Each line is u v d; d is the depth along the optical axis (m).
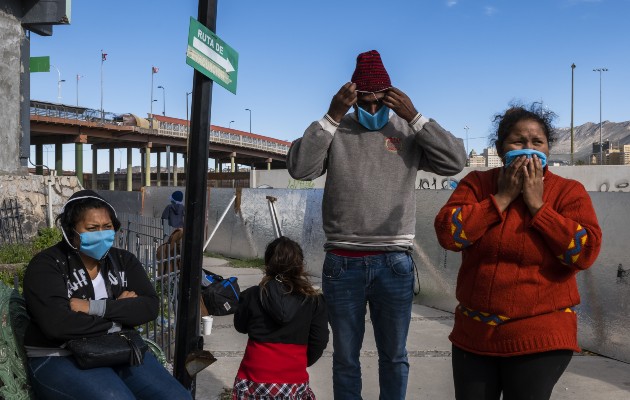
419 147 3.34
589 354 5.50
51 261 2.87
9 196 12.94
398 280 3.25
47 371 2.74
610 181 17.92
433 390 4.57
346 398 3.35
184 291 3.27
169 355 5.23
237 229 13.17
